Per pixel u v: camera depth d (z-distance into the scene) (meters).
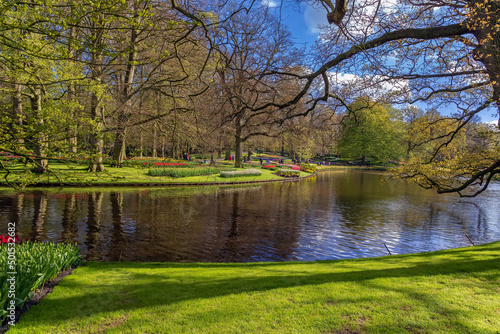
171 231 10.57
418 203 19.58
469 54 7.07
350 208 17.20
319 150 58.88
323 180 34.44
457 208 18.14
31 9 4.34
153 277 5.13
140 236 9.75
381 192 24.67
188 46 14.62
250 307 3.66
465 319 3.24
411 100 8.45
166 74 15.89
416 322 3.20
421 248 10.23
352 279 4.67
